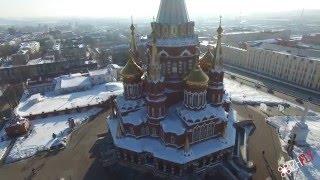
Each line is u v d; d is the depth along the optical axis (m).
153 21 64.50
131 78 68.25
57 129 89.00
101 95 116.62
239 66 179.88
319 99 118.44
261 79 151.00
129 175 64.38
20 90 136.12
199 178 62.34
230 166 66.44
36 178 64.75
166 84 67.00
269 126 88.12
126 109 68.75
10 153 75.38
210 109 66.56
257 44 179.75
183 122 63.25
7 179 64.88
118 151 68.38
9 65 179.50
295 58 140.00
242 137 79.75
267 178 62.41
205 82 60.81
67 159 71.94
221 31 66.00
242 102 109.81
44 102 111.75
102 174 65.19
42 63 173.00
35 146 78.25
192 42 62.97
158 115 64.06
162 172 64.25
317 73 129.88
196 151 63.22
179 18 61.66
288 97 119.12
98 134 84.75
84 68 174.50
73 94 120.75
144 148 64.69
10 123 86.75
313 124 91.38
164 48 62.59
